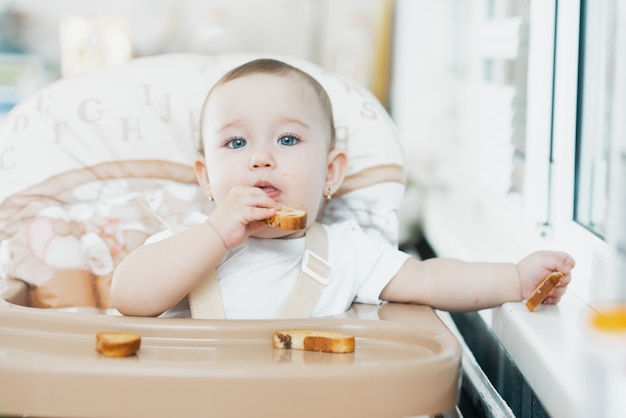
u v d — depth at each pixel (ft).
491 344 4.40
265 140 3.65
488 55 5.91
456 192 6.91
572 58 4.14
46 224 4.00
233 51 8.73
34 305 3.96
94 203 4.13
